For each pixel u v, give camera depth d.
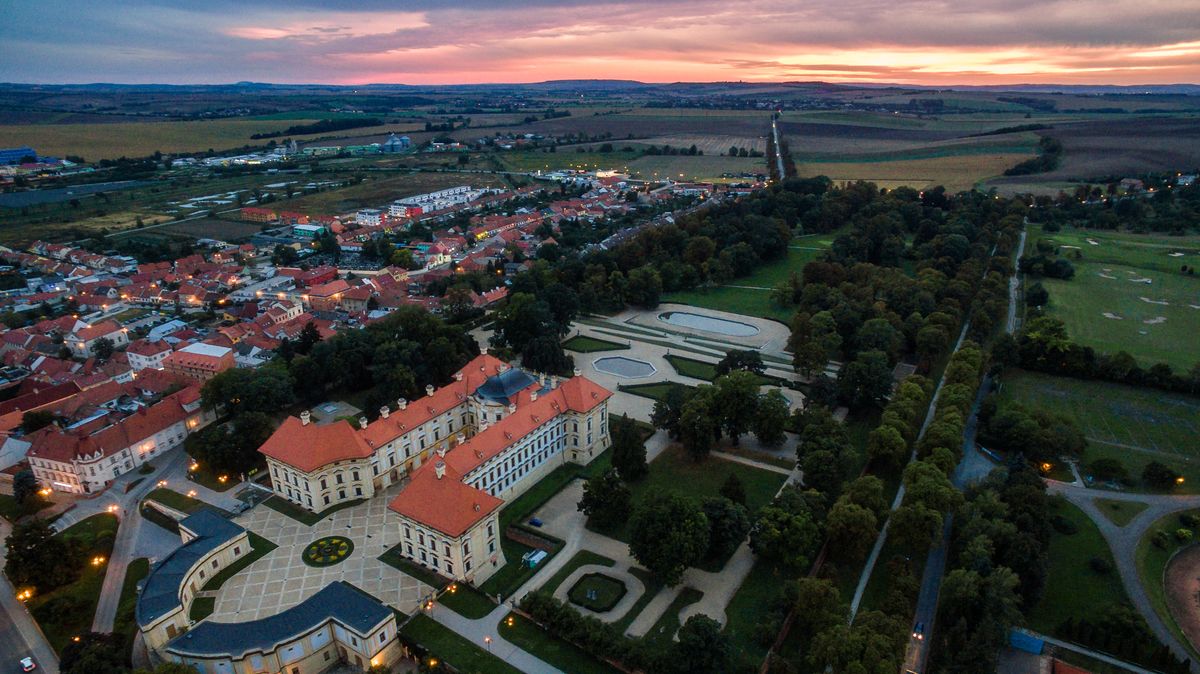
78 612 141.38
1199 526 164.12
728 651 117.81
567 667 125.69
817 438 181.00
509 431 174.88
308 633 125.00
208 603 141.38
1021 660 128.38
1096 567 150.62
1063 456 195.12
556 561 154.00
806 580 130.38
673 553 138.75
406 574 149.88
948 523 166.75
